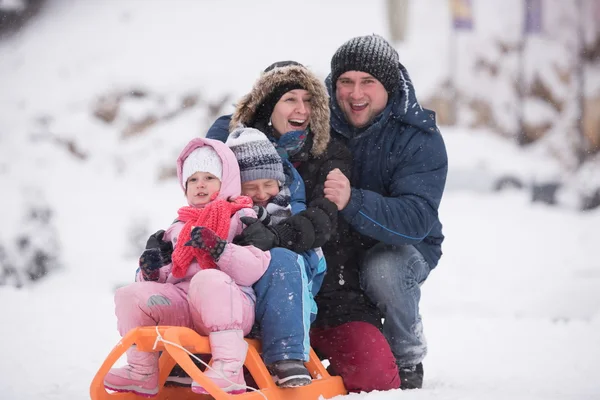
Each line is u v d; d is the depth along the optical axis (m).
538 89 54.09
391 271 8.16
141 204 37.31
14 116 43.62
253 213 6.88
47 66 47.84
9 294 15.66
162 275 6.75
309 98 8.20
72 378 8.79
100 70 47.22
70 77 46.88
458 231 36.12
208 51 49.91
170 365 6.69
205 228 6.29
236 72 48.06
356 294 8.33
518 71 54.31
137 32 50.94
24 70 47.72
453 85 50.91
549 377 10.45
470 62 53.19
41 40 50.22
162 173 41.03
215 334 6.07
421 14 55.62
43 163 40.12
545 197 44.19
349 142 8.86
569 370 11.06
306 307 6.57
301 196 7.88
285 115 8.17
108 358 6.04
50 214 35.03
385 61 8.60
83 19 52.03
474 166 45.97
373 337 7.68
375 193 8.05
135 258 31.34
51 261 30.92
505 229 36.97
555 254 31.61
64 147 41.91
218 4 54.56
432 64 51.69
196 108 45.28
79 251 31.61
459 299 22.03
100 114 44.25
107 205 36.84
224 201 6.77
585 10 59.84
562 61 56.16
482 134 50.31
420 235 8.20
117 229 34.31
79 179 39.34
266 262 6.48
